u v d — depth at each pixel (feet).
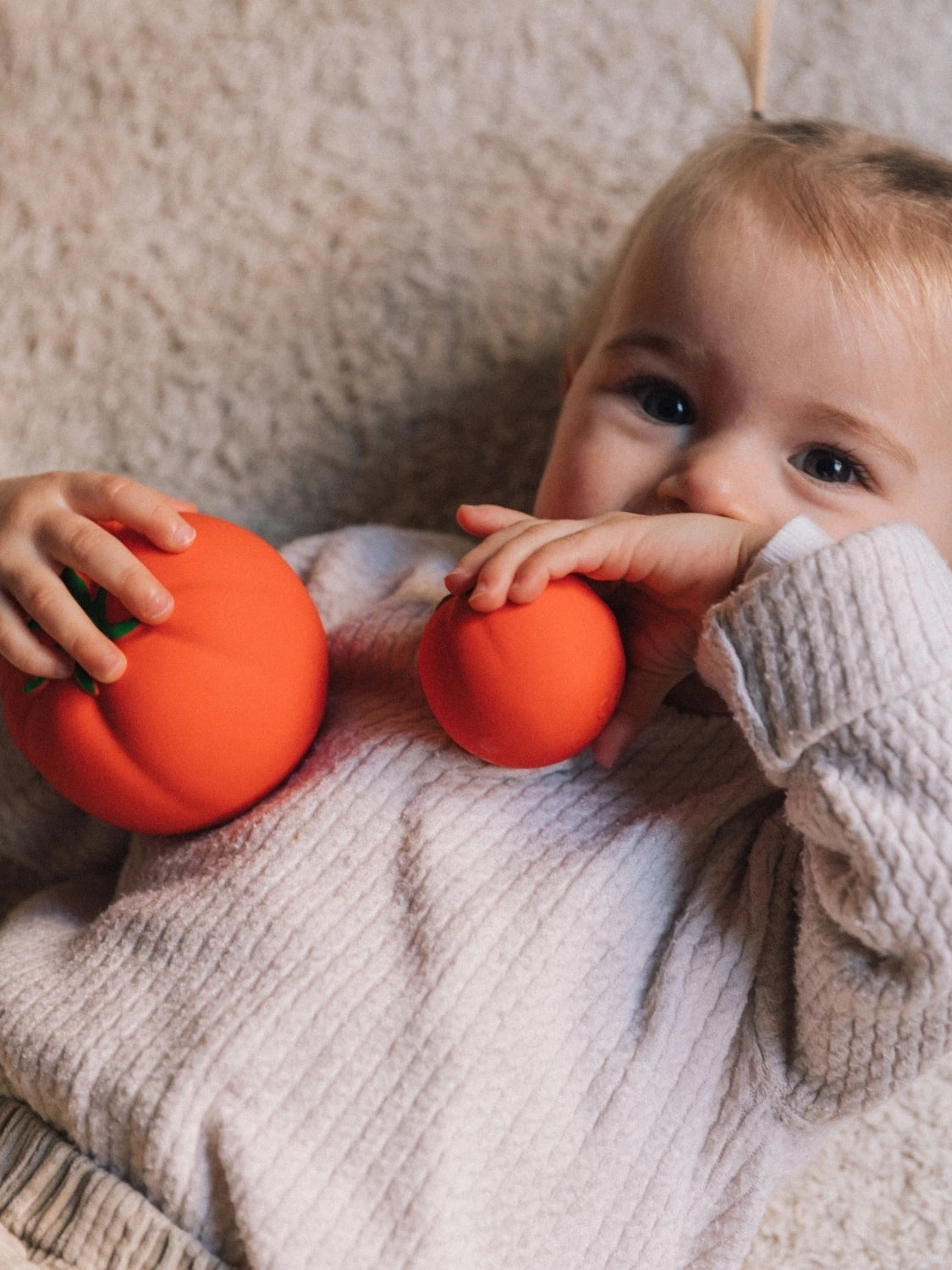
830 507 2.66
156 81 3.55
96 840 3.13
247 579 2.40
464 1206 2.33
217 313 3.64
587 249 3.73
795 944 2.57
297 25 3.60
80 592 2.39
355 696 2.80
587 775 2.68
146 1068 2.37
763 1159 2.59
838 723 2.17
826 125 3.14
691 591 2.43
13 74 3.49
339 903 2.46
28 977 2.59
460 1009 2.38
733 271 2.69
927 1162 3.15
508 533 2.37
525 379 3.76
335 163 3.64
